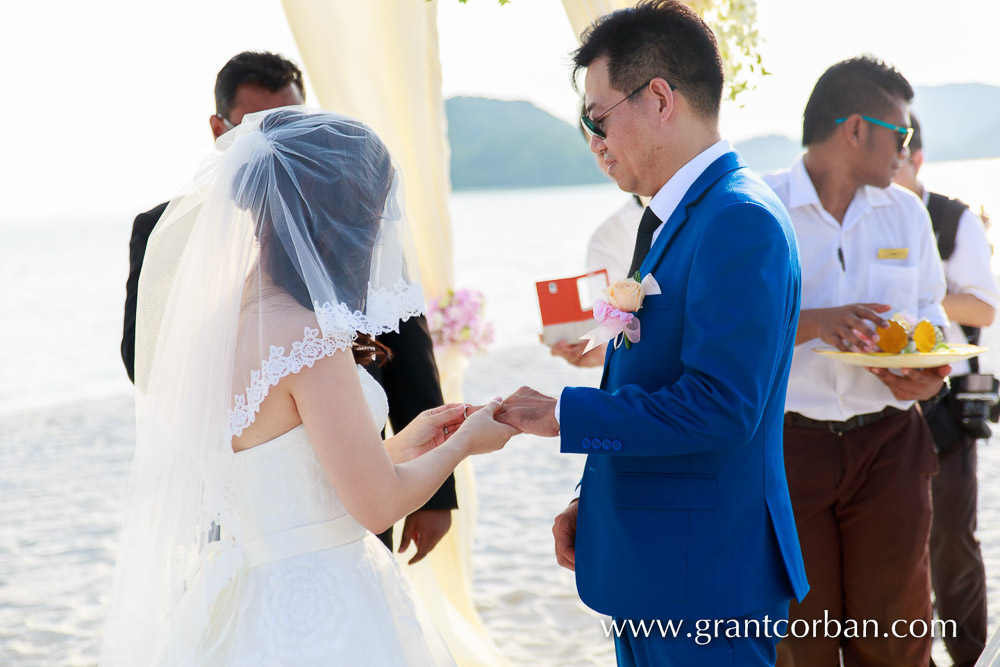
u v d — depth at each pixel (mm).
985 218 3697
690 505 1865
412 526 2758
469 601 3662
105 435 9328
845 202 2869
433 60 3527
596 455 2029
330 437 1703
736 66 3062
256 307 1735
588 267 3613
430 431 2184
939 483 3266
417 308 1894
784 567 1928
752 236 1749
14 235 92750
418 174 3508
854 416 2764
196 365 1728
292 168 1738
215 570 1735
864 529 2775
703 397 1722
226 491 1753
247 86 2623
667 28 1896
